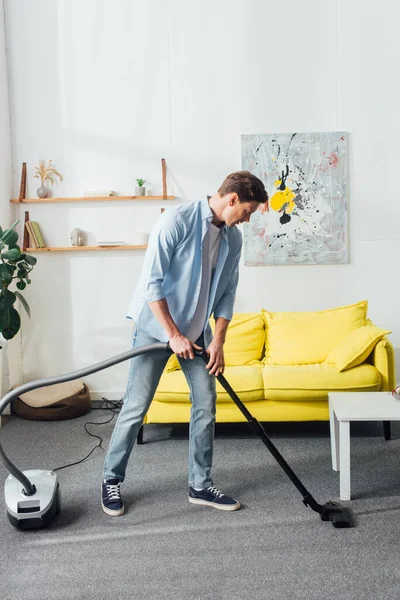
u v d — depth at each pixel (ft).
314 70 14.49
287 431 12.52
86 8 14.60
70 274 15.08
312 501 8.37
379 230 14.73
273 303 14.97
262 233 14.76
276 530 8.13
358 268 14.84
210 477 9.09
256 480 9.89
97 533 8.16
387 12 14.29
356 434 12.11
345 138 14.49
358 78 14.44
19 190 15.05
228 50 14.55
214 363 8.34
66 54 14.71
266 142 14.58
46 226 15.05
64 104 14.80
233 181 7.86
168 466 10.59
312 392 11.42
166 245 7.98
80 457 11.19
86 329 15.19
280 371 11.63
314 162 14.57
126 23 14.61
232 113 14.66
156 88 14.71
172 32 14.58
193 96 14.69
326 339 12.84
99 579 7.04
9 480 8.58
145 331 8.51
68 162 14.92
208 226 8.07
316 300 14.93
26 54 14.74
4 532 8.24
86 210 14.97
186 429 12.78
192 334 8.52
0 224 14.29
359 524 8.24
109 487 8.84
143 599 6.62
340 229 14.67
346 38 14.38
